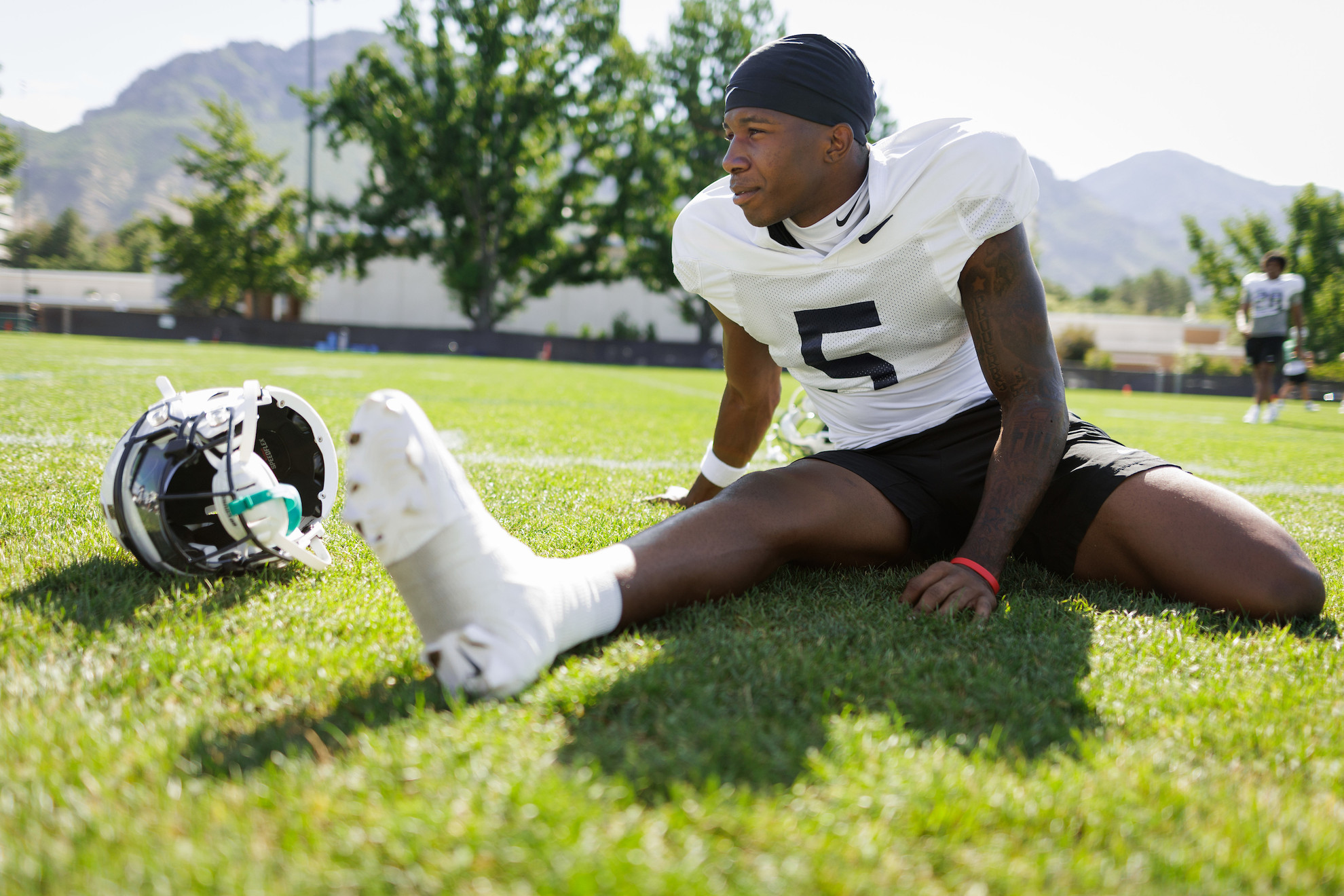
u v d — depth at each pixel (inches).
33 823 32.1
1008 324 65.7
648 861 30.3
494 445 175.5
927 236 66.1
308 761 37.3
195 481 63.3
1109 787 37.4
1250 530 65.4
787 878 29.9
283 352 788.0
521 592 46.7
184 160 1450.5
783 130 61.4
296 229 1478.8
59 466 119.6
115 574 66.8
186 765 37.0
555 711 44.3
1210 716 46.9
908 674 50.4
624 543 58.9
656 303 1491.1
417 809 32.7
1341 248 1364.4
